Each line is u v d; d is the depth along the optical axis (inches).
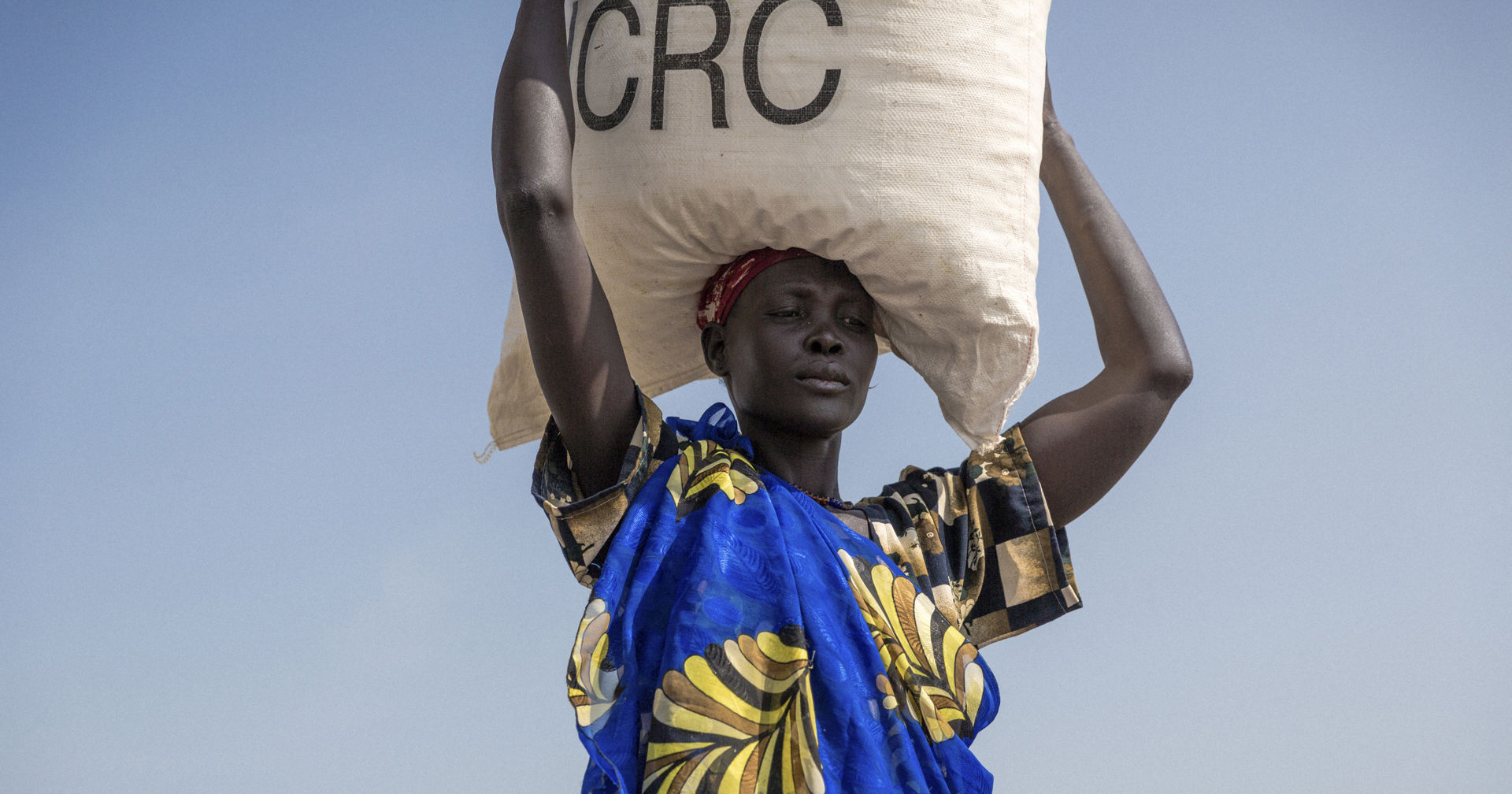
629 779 91.7
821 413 109.4
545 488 102.0
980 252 108.7
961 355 114.9
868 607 102.5
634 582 96.9
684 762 89.8
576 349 101.3
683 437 113.7
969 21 109.8
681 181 107.2
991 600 124.0
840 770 92.5
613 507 101.3
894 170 106.3
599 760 88.6
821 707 94.4
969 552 122.3
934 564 115.8
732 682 93.2
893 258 108.0
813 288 110.3
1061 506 126.7
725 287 113.0
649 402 106.2
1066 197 137.1
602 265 114.3
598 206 110.6
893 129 106.5
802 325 110.3
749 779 90.4
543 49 106.8
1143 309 130.5
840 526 108.2
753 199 106.4
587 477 105.7
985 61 110.0
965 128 108.3
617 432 104.1
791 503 105.5
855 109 106.3
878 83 106.7
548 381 102.2
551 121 103.0
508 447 119.3
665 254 112.2
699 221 109.1
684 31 108.6
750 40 107.3
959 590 119.1
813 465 113.0
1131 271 132.3
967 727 103.7
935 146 107.3
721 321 114.0
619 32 110.8
